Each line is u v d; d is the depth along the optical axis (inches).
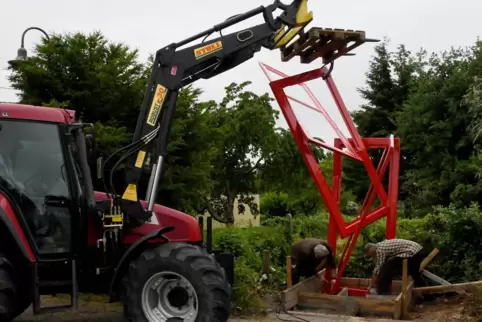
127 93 415.8
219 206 992.2
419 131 938.1
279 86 322.7
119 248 256.4
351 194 1043.3
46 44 414.0
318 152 1001.5
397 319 294.0
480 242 386.0
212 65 271.9
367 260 399.2
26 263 238.1
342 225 327.3
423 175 890.7
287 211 1164.5
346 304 302.0
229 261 273.3
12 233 230.1
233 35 271.4
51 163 244.4
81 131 254.7
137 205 253.1
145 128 259.1
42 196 241.9
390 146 347.6
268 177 1028.5
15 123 241.0
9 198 236.8
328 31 284.5
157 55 263.0
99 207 250.5
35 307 230.5
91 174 268.8
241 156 978.1
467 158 868.0
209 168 483.8
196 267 232.1
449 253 394.3
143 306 237.1
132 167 255.9
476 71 895.7
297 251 342.6
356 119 1182.3
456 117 868.6
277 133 1010.1
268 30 275.3
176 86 263.0
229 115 959.6
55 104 376.5
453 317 291.0
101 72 405.4
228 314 236.8
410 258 331.3
